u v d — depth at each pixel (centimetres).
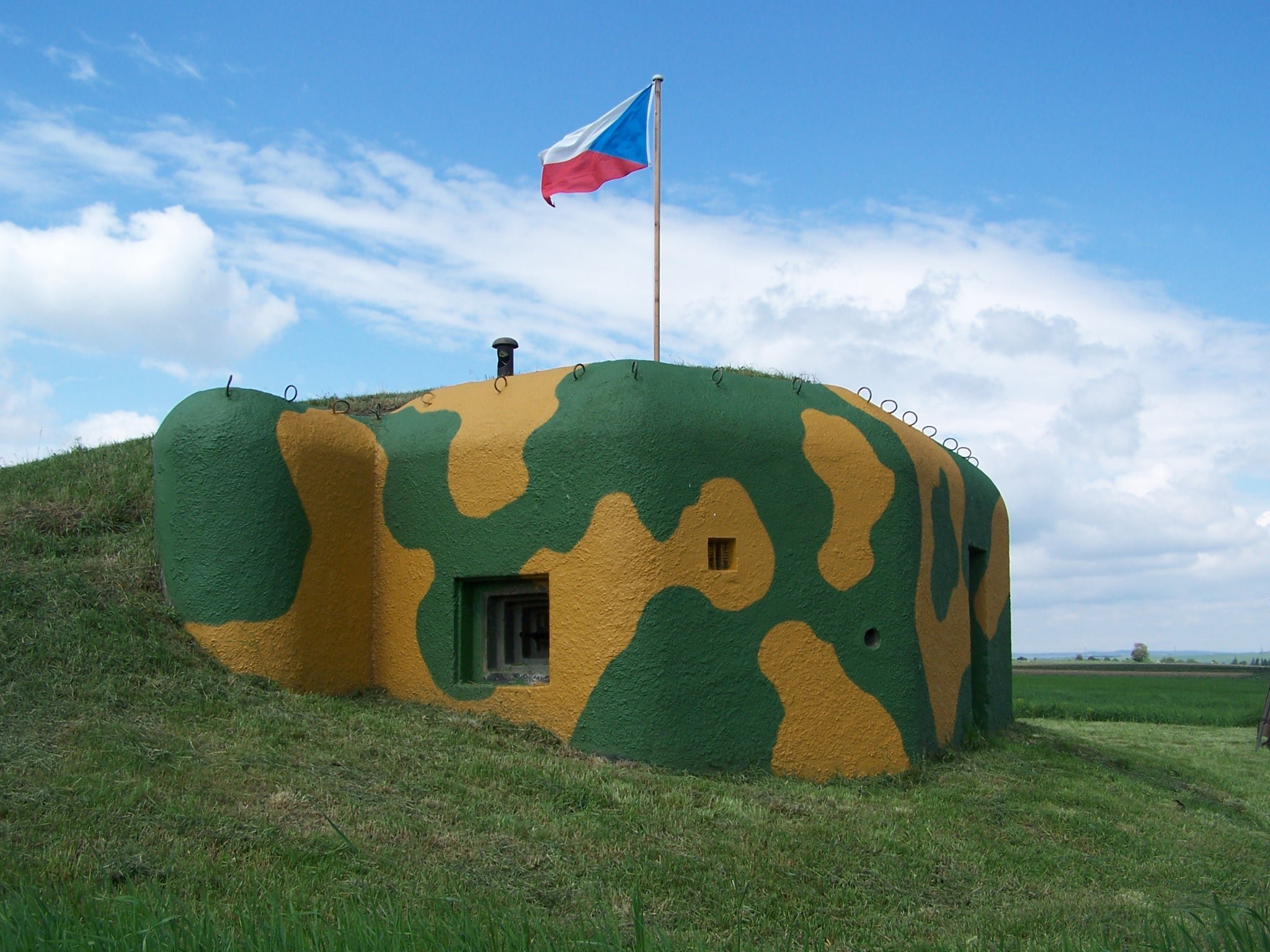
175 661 873
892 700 984
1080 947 566
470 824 689
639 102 1230
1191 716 2488
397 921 493
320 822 651
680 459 923
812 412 1012
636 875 643
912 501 1030
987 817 875
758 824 761
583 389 957
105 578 942
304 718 848
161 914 477
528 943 482
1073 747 1306
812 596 964
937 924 638
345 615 989
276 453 946
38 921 461
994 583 1349
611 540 908
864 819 812
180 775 684
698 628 910
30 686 774
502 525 959
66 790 632
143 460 1233
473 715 943
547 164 1235
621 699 891
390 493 1020
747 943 562
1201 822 991
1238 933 559
